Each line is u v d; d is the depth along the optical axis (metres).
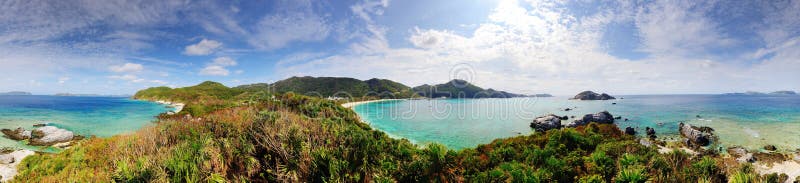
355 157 11.01
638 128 37.56
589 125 23.97
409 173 10.52
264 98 33.44
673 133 33.75
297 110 27.86
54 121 45.41
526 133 37.34
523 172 10.38
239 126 13.05
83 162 11.48
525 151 14.09
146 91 139.62
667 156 12.91
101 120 47.56
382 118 55.38
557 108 76.31
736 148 25.28
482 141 32.16
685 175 10.50
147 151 10.93
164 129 13.99
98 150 13.07
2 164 16.41
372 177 10.07
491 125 44.62
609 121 41.09
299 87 136.38
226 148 10.20
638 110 66.31
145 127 16.66
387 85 162.25
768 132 33.19
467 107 83.62
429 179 10.49
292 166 9.80
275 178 9.37
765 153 23.27
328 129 13.41
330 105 32.56
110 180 8.45
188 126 14.40
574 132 17.61
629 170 9.31
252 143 11.10
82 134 33.09
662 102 106.56
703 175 10.49
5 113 58.34
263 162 10.25
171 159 8.84
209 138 11.12
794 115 50.78
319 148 10.65
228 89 114.12
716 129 35.44
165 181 7.98
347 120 27.59
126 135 15.37
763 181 10.95
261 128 12.35
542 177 10.11
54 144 27.47
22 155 18.88
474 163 12.88
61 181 10.00
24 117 50.44
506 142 18.67
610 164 10.99
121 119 49.31
